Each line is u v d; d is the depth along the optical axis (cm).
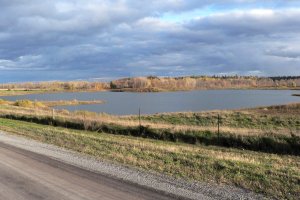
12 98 12281
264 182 947
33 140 1870
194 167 1154
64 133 2186
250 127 3209
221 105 7200
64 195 814
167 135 2425
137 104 8112
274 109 4516
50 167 1134
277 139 2094
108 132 2703
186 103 8156
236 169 1102
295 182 944
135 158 1305
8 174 1032
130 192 839
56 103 8731
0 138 1938
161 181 955
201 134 2356
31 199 785
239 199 796
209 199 790
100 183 925
